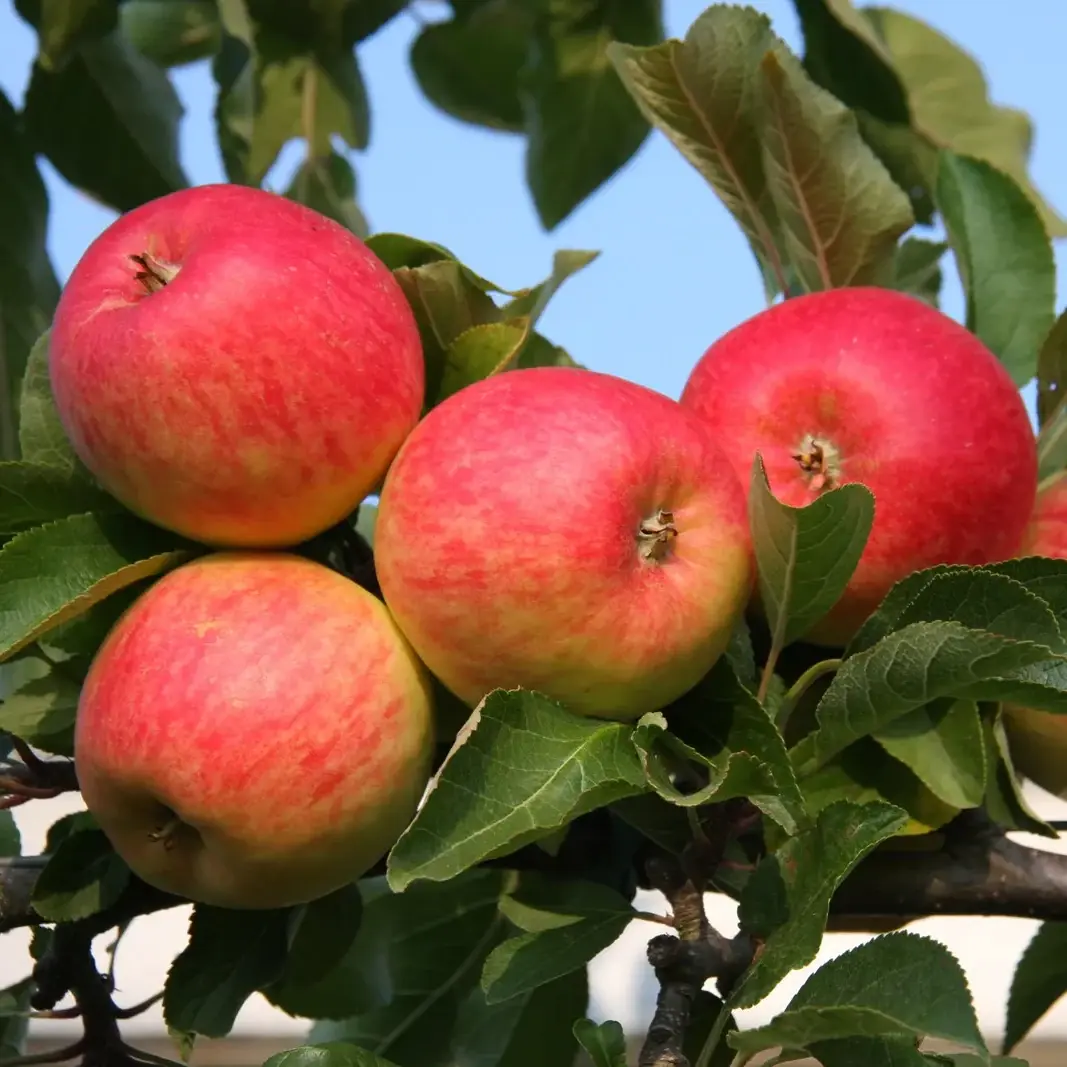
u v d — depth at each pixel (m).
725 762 0.42
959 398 0.46
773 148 0.52
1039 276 0.54
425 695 0.44
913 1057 0.39
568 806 0.40
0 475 0.45
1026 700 0.42
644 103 0.54
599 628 0.41
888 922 0.51
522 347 0.51
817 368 0.46
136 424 0.42
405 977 0.54
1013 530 0.46
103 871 0.47
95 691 0.43
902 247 0.61
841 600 0.46
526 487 0.42
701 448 0.43
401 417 0.44
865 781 0.46
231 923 0.47
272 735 0.42
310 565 0.44
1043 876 0.47
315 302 0.43
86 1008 0.48
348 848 0.43
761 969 0.40
